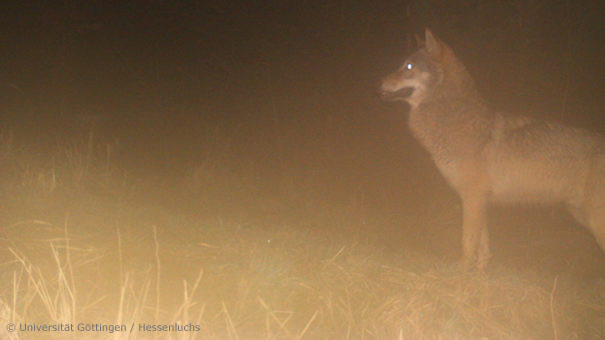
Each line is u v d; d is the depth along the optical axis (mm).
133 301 4609
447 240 6242
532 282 5348
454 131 5469
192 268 4902
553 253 6125
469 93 5473
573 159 5445
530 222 6680
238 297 4777
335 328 4727
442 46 5477
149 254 4941
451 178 5566
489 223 6652
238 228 5395
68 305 4418
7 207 5148
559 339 4875
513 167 5480
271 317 4695
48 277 4652
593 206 5426
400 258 5449
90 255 4848
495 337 4855
